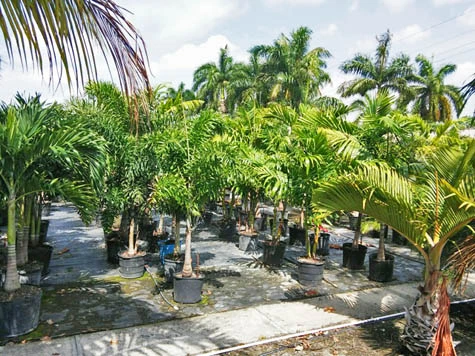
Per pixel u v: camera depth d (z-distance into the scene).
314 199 3.83
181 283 5.02
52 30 1.26
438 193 3.65
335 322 4.59
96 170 4.18
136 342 3.89
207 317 4.62
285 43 19.30
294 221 12.29
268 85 19.48
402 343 3.84
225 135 6.27
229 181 4.88
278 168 5.63
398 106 19.30
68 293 5.37
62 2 1.28
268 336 4.15
